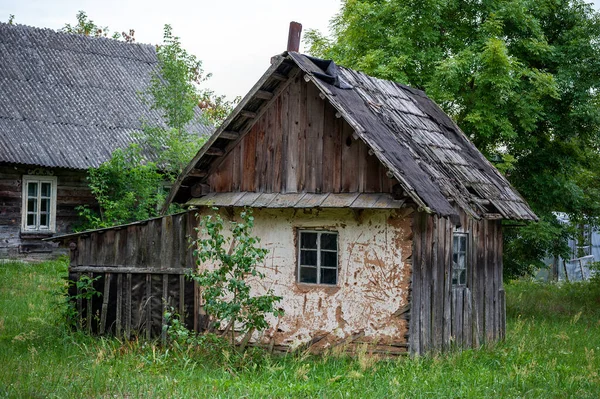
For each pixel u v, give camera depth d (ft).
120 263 46.91
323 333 41.45
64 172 82.74
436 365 38.11
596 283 80.59
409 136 44.06
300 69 42.06
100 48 99.40
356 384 33.76
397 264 39.73
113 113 89.40
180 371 35.96
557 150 70.59
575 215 74.43
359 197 39.68
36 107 84.53
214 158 44.93
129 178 79.82
